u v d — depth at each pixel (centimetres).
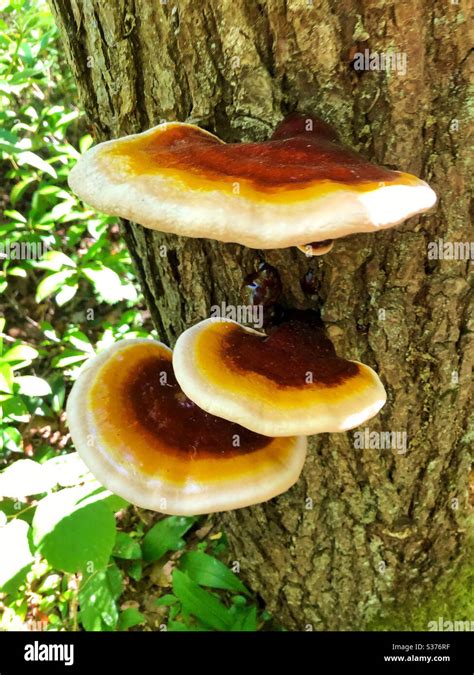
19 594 58
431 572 49
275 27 30
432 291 36
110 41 34
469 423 42
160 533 60
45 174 87
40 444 77
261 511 49
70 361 64
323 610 53
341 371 32
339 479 44
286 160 27
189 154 28
